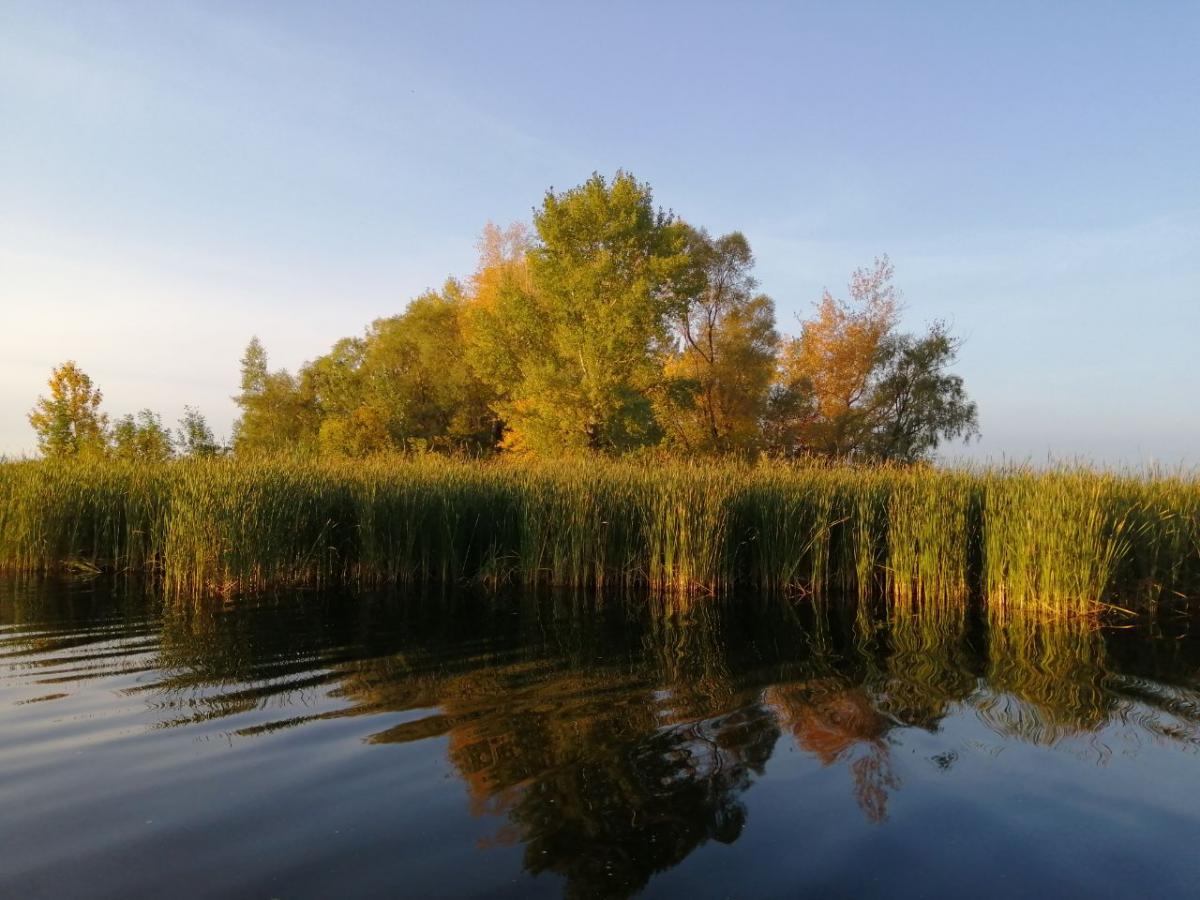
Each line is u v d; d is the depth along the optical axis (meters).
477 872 3.52
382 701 5.95
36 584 10.53
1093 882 3.53
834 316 34.16
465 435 34.31
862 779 4.59
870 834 3.93
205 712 5.57
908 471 13.38
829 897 3.37
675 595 10.98
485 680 6.61
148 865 3.52
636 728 5.42
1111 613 9.91
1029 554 9.87
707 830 3.96
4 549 11.38
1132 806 4.29
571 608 10.05
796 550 11.25
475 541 12.20
